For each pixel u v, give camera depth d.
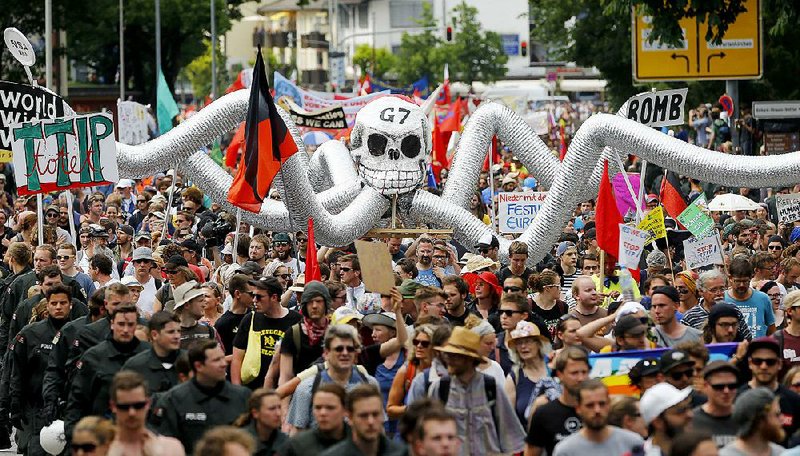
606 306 37.44
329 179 49.22
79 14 131.75
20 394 31.11
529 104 175.12
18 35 42.38
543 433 23.20
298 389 25.52
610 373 26.05
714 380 22.58
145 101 153.62
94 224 48.94
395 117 46.81
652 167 70.19
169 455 21.77
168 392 24.17
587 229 50.28
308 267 35.12
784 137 69.44
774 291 34.88
